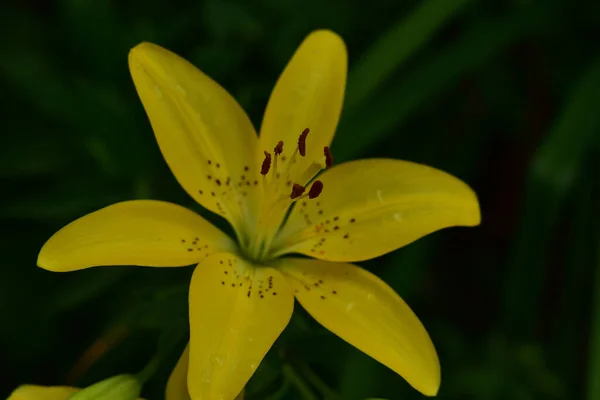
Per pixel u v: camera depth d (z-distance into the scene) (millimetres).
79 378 802
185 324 742
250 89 839
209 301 724
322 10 887
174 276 788
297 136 780
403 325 740
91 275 830
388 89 876
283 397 786
